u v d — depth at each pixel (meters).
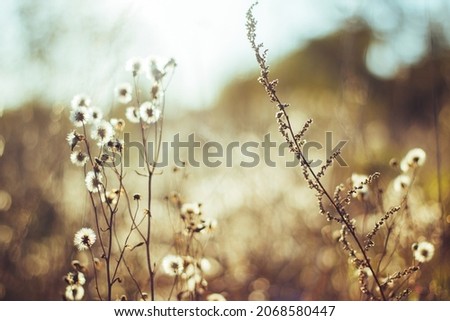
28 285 0.99
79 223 0.97
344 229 0.76
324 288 1.05
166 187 1.11
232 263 1.21
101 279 0.93
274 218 1.27
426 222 0.96
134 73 0.80
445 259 0.91
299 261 1.22
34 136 1.12
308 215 1.25
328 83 2.73
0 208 1.09
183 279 0.84
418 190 1.02
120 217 0.99
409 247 0.91
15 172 1.11
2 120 1.15
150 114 0.79
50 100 1.12
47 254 1.03
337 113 1.22
